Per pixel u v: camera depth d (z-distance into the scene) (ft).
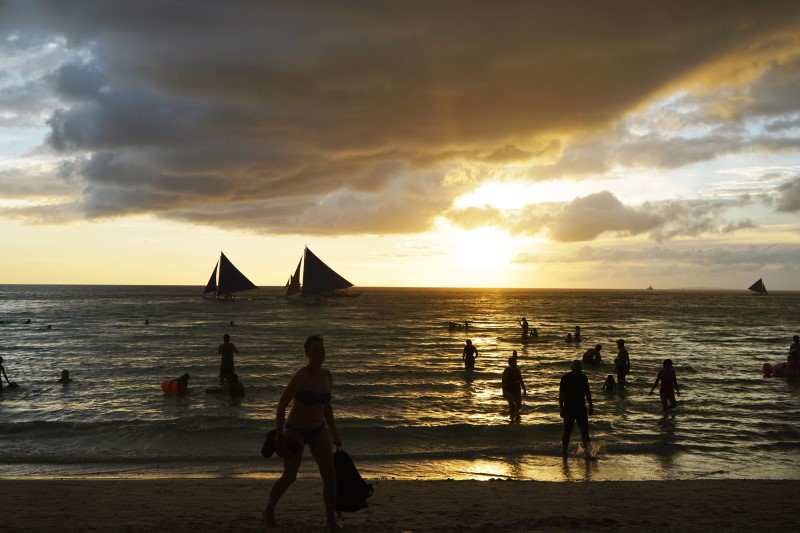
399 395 68.95
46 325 202.28
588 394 41.70
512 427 50.39
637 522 21.94
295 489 30.83
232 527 20.80
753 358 111.45
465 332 183.73
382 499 27.53
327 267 333.83
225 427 49.73
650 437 48.21
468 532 20.24
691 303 518.37
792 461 41.73
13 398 67.21
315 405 19.02
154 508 25.25
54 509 24.99
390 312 318.45
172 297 530.27
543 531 20.44
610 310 364.17
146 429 48.85
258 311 310.86
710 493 29.60
